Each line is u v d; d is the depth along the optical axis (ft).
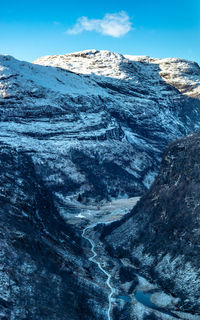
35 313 253.03
